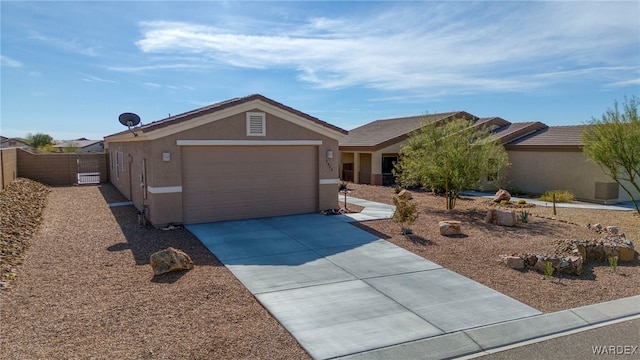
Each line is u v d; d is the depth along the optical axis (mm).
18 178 24047
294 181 15789
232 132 14305
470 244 11742
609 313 7281
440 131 18531
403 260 10250
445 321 6906
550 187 23406
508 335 6484
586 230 13633
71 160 27578
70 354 5598
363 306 7496
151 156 13250
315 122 15703
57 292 7793
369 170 28844
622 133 15938
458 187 17406
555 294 8109
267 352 5836
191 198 14047
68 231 12805
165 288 8117
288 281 8703
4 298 7422
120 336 6145
